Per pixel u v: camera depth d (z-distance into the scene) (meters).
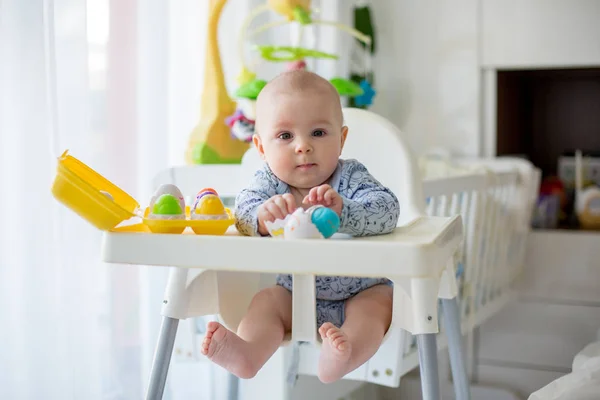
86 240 1.51
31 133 1.42
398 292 1.05
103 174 1.59
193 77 1.86
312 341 1.02
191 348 1.58
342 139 1.17
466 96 2.53
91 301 1.54
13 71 1.40
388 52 2.63
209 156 1.71
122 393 1.63
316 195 0.96
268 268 0.86
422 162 2.24
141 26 1.68
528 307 2.35
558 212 2.54
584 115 2.79
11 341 1.42
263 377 1.46
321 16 2.31
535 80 2.86
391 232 1.01
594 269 2.31
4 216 1.40
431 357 1.01
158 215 0.93
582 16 2.38
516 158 2.42
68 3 1.46
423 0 2.57
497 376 2.36
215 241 0.88
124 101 1.64
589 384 1.36
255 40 2.11
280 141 1.08
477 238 1.85
